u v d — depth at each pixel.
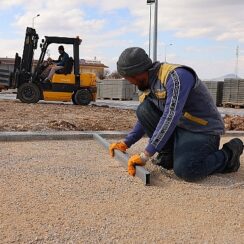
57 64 15.98
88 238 2.71
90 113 11.80
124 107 15.87
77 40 16.05
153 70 4.05
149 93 4.20
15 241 2.63
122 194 3.65
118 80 28.11
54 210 3.19
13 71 16.88
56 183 3.92
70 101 17.42
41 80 15.90
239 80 21.58
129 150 5.69
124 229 2.87
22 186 3.78
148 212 3.22
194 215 3.19
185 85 3.88
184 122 4.16
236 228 2.96
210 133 4.19
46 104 15.41
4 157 5.00
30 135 6.46
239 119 9.20
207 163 4.18
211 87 23.05
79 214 3.12
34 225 2.88
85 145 6.17
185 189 3.87
